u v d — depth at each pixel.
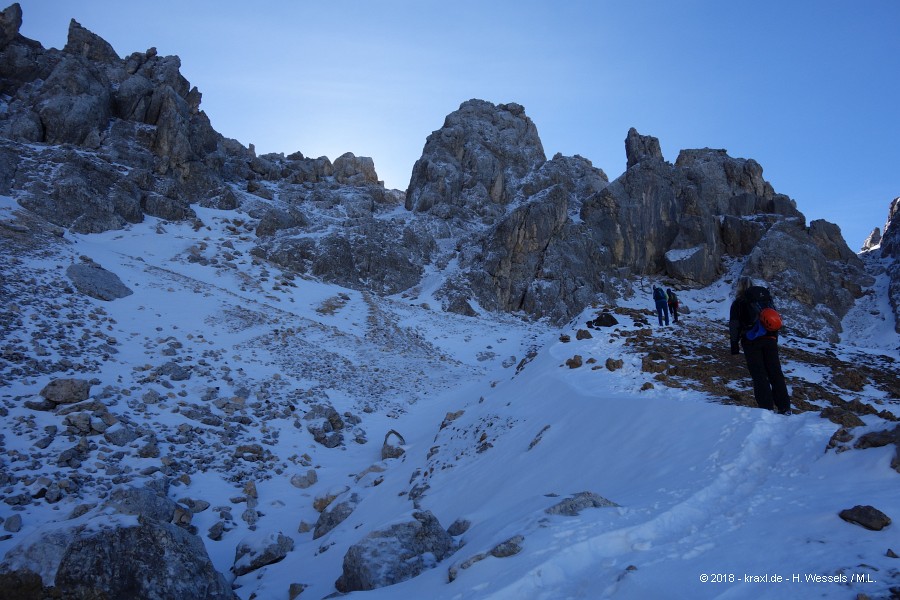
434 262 48.94
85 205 37.09
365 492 14.05
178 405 19.58
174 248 37.69
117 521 6.77
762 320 7.69
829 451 5.84
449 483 11.33
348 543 10.34
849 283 48.12
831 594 3.56
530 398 13.45
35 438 15.30
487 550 5.16
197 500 14.38
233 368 23.91
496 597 4.30
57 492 13.21
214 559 12.08
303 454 18.95
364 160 71.31
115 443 16.22
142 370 21.23
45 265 26.92
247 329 28.23
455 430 15.05
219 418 19.67
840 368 13.95
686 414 8.02
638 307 46.12
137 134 49.25
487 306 43.00
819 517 4.62
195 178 49.00
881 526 4.21
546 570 4.54
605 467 7.92
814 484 5.39
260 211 49.00
